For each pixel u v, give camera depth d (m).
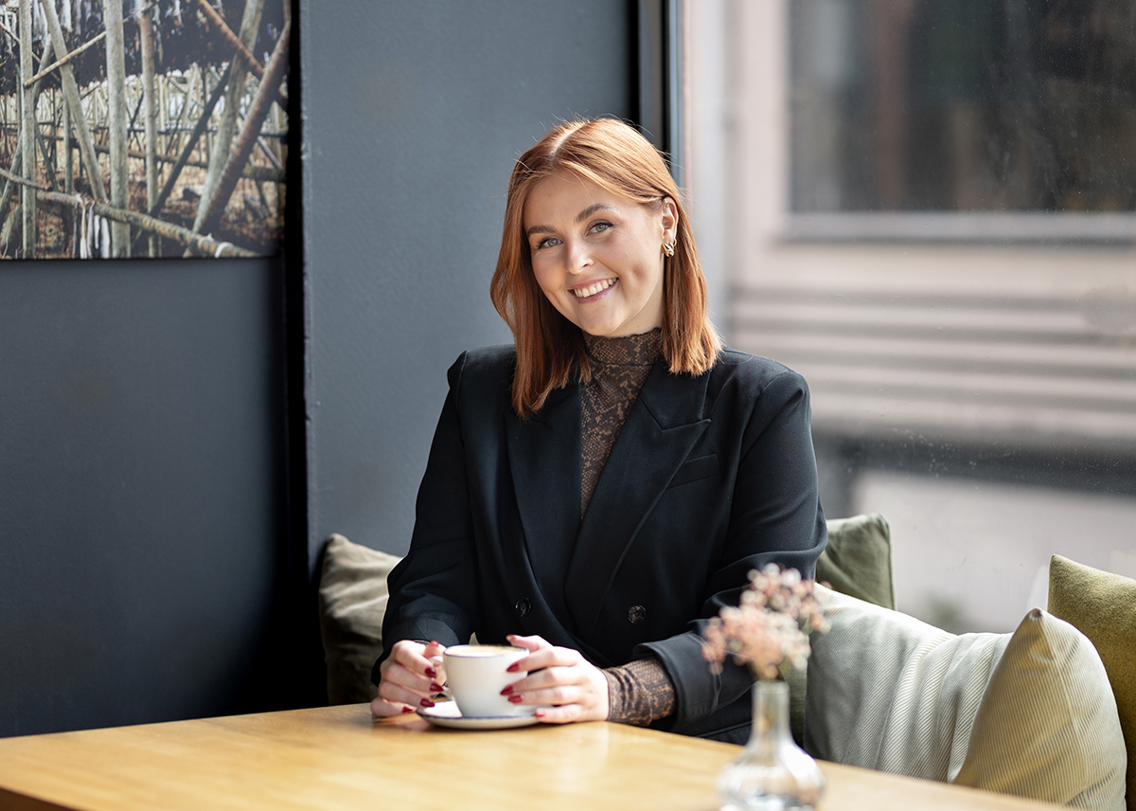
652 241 1.67
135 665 2.16
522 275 1.75
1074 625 1.69
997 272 2.29
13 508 2.02
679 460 1.67
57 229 2.02
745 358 1.74
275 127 2.27
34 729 2.05
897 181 2.45
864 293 2.51
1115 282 2.13
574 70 2.72
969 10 2.32
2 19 1.94
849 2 2.51
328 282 2.34
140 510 2.15
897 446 2.46
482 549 1.75
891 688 1.75
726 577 1.59
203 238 2.19
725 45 2.72
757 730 0.97
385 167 2.41
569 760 1.18
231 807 1.03
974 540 2.33
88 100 2.04
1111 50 2.12
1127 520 2.12
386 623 1.71
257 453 2.30
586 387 1.76
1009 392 2.28
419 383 2.49
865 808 1.01
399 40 2.42
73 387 2.07
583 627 1.68
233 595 2.28
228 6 2.19
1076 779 1.42
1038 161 2.23
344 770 1.16
